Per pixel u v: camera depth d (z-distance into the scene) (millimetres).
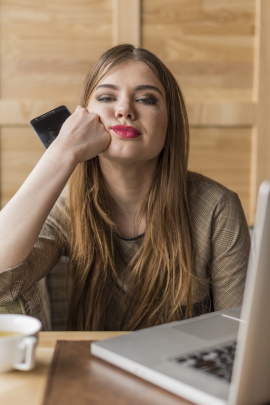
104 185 1241
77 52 2152
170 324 859
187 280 1193
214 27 2174
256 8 2178
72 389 664
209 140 2203
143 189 1227
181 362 706
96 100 1168
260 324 574
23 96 2156
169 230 1214
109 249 1237
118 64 1168
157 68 1196
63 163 1085
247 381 582
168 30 2160
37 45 2143
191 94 2191
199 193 1253
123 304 1245
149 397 647
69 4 2135
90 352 780
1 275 1010
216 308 1240
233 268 1216
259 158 2219
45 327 1339
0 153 2166
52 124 1188
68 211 1280
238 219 1230
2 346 706
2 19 2127
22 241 1024
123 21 2137
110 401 635
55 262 1259
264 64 2191
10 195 2184
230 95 2207
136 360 711
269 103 2207
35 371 730
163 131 1171
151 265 1209
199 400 628
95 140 1126
